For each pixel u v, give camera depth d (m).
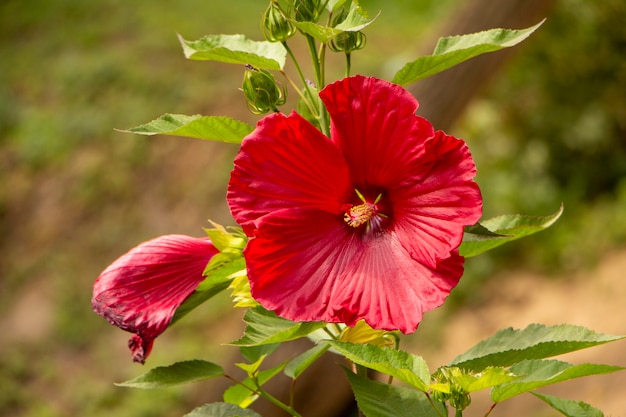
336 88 1.61
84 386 7.67
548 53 8.32
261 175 1.64
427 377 1.61
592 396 5.56
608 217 7.80
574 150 8.52
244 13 11.76
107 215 9.20
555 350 1.74
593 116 8.36
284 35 1.85
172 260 1.86
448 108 5.96
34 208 9.39
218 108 9.89
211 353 7.66
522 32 1.73
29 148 9.83
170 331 7.97
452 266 1.56
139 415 7.22
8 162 9.80
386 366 1.56
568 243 7.76
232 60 1.87
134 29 11.22
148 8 11.68
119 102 10.12
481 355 1.83
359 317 1.59
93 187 9.40
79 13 11.64
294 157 1.64
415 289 1.58
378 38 11.45
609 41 8.20
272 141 1.63
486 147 8.81
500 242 1.89
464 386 1.58
